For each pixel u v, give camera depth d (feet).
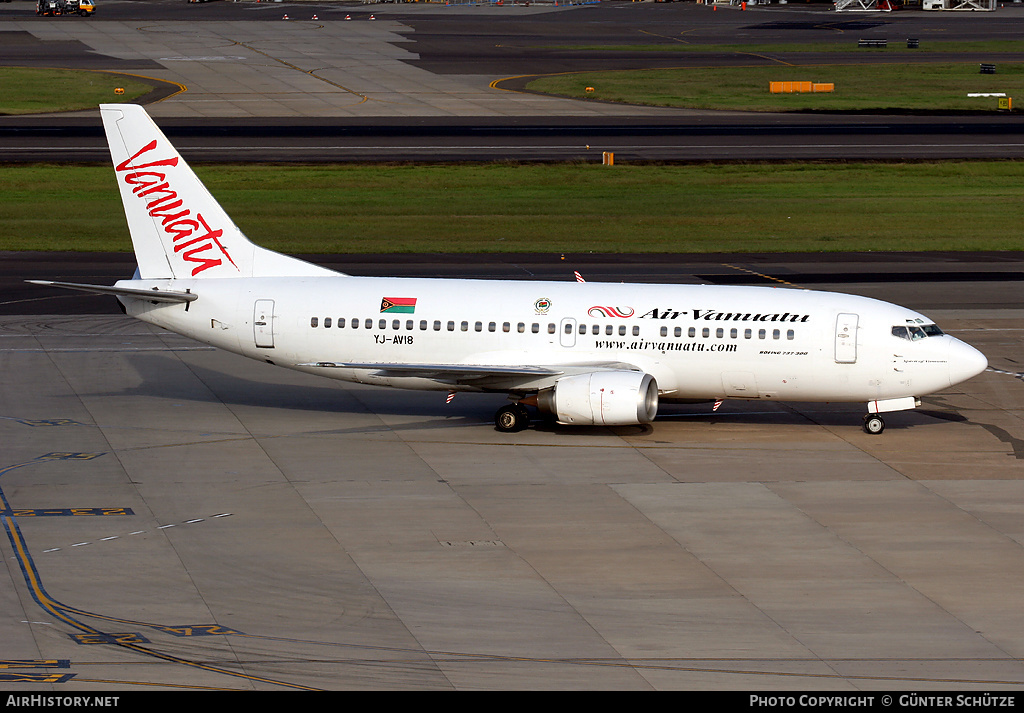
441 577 378.94
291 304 555.69
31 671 309.63
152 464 495.82
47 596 359.66
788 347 531.09
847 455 519.60
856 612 355.56
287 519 431.02
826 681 310.45
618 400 512.63
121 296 565.94
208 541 408.26
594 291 554.87
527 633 338.54
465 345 548.31
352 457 509.76
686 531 422.82
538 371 529.04
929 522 434.71
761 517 437.99
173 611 350.64
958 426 568.41
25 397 599.98
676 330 538.47
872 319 529.04
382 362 555.69
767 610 356.18
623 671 314.96
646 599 363.35
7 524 421.18
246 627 340.39
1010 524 432.66
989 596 368.27
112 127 552.41
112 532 415.23
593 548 405.59
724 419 580.71
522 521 431.43
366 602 359.25
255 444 528.22
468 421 572.10
